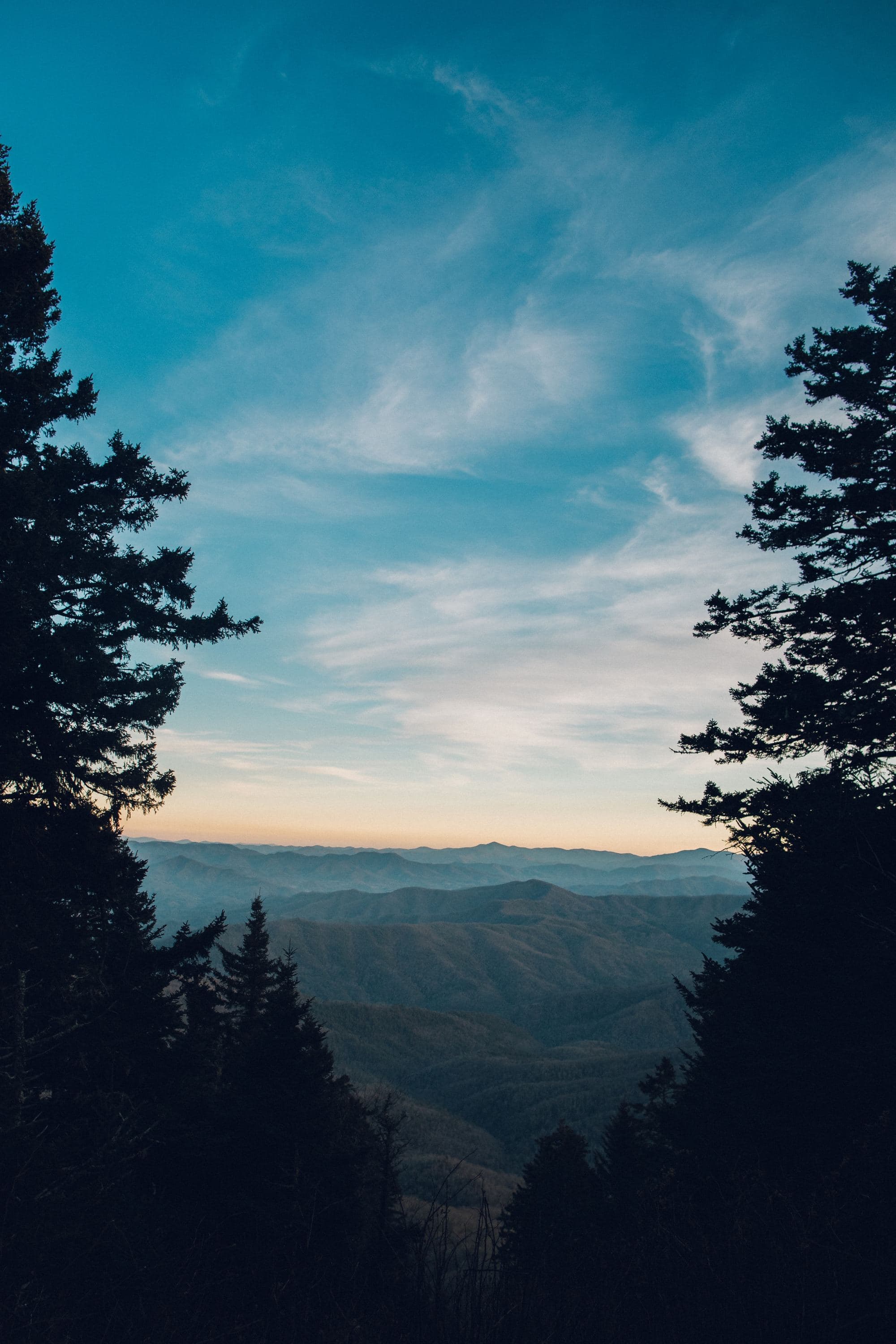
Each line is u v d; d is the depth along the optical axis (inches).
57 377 509.4
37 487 457.1
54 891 449.7
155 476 547.5
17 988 345.4
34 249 431.5
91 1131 364.8
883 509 479.8
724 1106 538.3
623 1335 147.0
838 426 505.7
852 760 465.1
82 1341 174.9
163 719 548.7
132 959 582.9
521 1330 137.6
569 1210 588.1
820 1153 381.4
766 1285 157.5
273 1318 174.4
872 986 405.1
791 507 506.9
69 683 450.3
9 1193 243.4
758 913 527.2
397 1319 146.3
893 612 462.6
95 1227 249.0
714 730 524.1
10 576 445.4
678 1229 185.2
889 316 494.6
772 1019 484.1
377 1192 490.3
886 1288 160.9
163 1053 571.2
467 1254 145.5
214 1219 404.5
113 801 527.2
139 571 526.0
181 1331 173.5
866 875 415.5
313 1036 568.7
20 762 425.1
